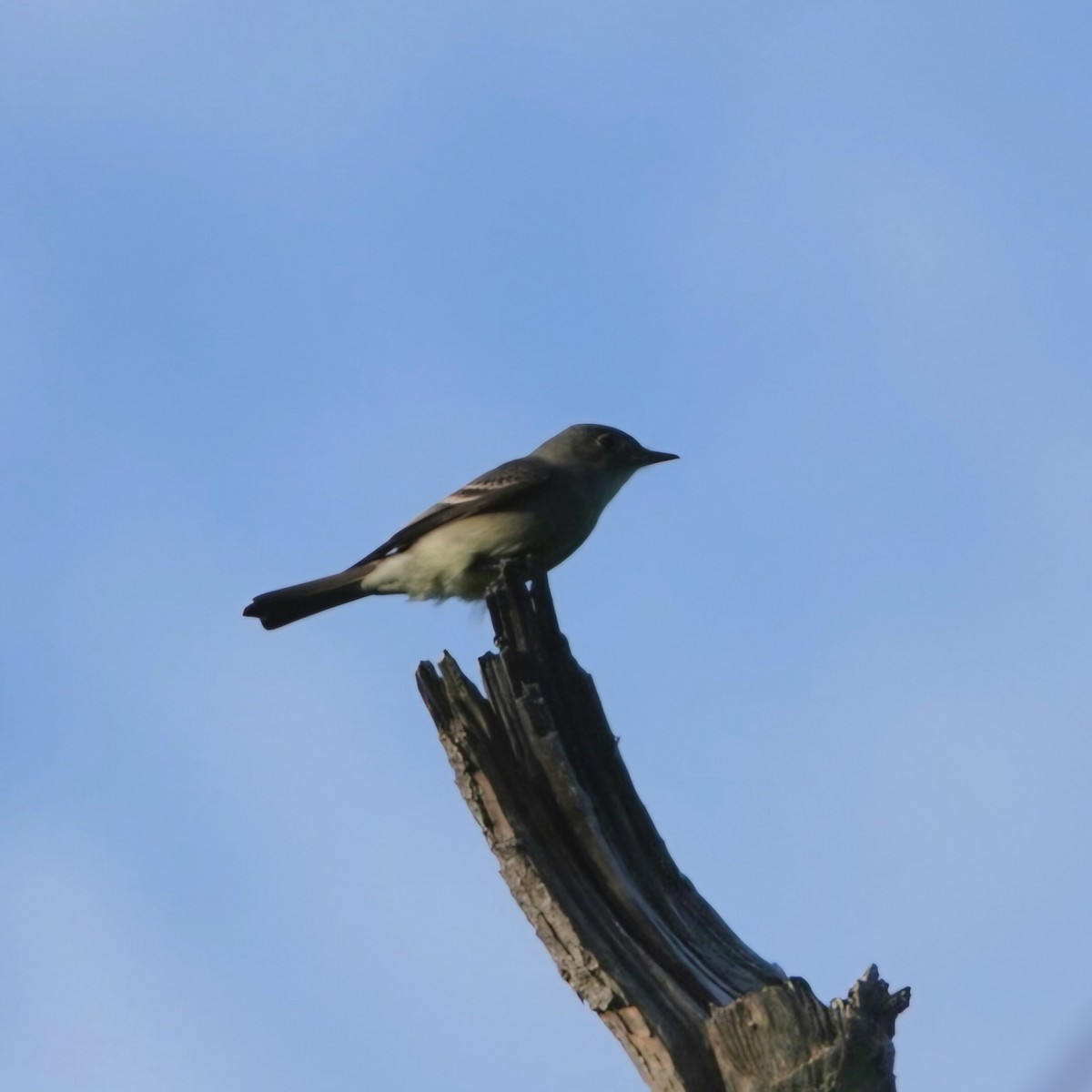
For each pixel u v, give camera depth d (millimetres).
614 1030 11828
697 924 12438
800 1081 11023
